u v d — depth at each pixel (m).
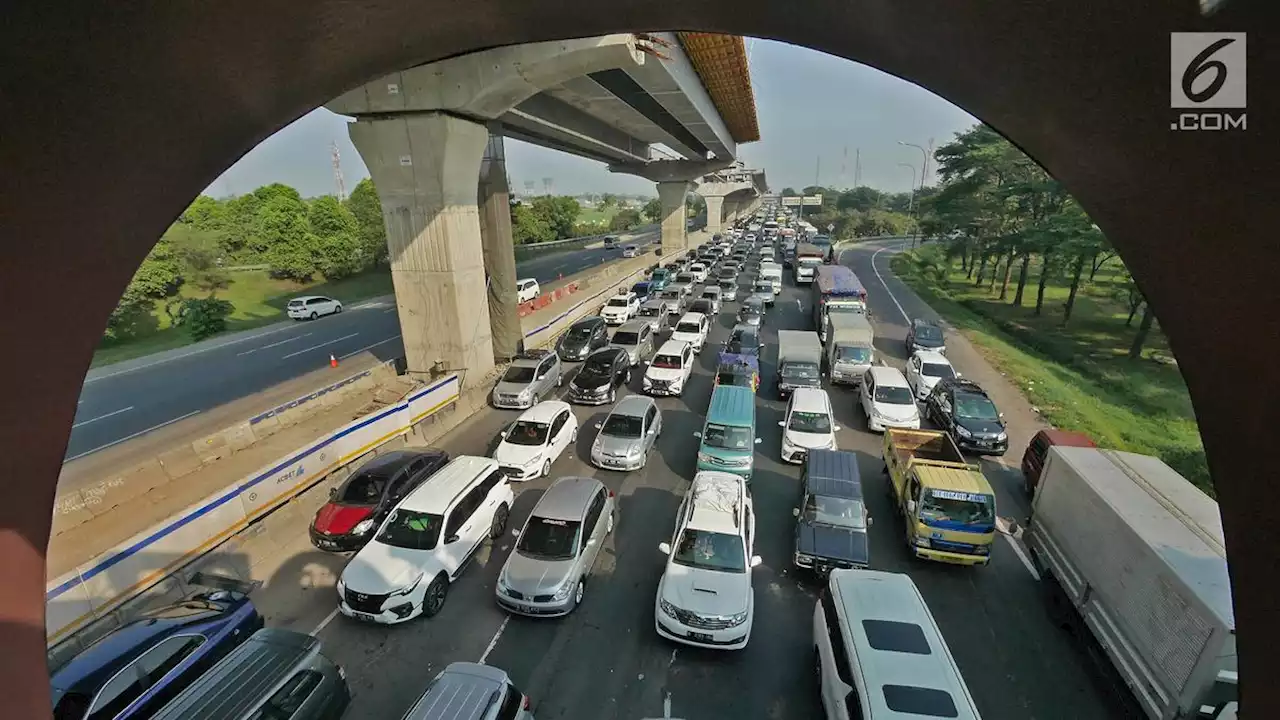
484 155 22.09
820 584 10.95
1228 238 2.40
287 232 43.91
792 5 3.15
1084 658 9.35
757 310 29.02
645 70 20.47
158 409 19.75
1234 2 2.11
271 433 16.20
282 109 3.26
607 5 3.28
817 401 16.23
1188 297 2.61
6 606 2.87
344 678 8.22
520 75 17.16
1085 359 26.16
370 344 28.06
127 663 7.52
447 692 6.95
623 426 15.53
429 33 3.38
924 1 2.76
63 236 2.72
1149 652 7.66
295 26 2.87
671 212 59.59
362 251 48.78
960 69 3.01
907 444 13.70
